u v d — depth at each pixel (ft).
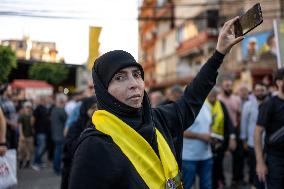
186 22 110.42
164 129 6.93
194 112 7.49
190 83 7.71
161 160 6.17
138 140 6.00
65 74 111.24
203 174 18.07
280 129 13.97
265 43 69.56
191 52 105.19
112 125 6.01
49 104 44.96
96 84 6.34
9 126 21.57
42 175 32.01
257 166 14.73
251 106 22.75
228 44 7.30
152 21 152.66
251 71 71.41
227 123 23.63
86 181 5.61
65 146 15.26
